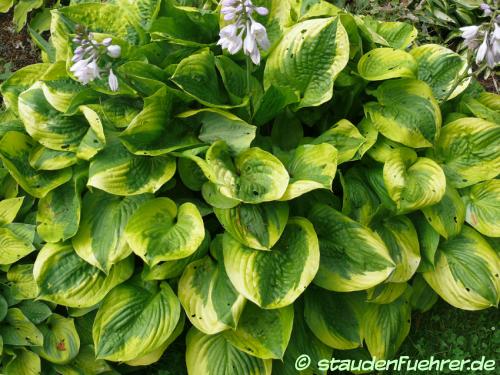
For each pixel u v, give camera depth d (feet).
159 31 3.21
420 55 3.47
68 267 2.85
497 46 2.64
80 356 2.94
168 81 3.09
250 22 2.56
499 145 3.11
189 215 2.81
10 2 4.74
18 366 2.85
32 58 4.63
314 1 3.51
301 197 3.05
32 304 2.90
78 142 3.03
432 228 3.06
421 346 3.28
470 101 3.43
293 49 3.08
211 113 3.00
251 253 2.72
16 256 2.91
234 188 2.72
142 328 2.74
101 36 3.00
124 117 2.99
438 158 3.23
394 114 3.07
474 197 3.16
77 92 3.11
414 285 3.20
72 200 3.00
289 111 3.19
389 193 2.90
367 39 3.37
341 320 2.99
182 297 2.77
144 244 2.69
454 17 4.61
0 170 3.21
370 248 2.81
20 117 3.06
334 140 3.05
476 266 3.02
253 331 2.81
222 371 2.79
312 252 2.72
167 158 2.92
